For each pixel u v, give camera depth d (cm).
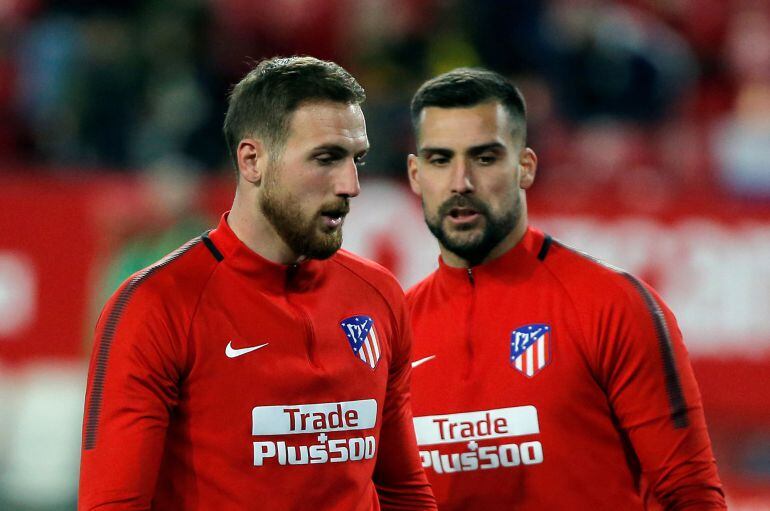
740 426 2531
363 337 1154
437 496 1308
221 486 1073
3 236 2548
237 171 1123
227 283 1103
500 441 1276
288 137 1077
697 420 1245
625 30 3391
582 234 2555
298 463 1090
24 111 3147
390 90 3067
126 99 3064
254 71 1121
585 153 3058
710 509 1227
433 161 1296
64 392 2528
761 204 2542
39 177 2598
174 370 1066
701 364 2527
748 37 3697
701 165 3114
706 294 2534
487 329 1304
